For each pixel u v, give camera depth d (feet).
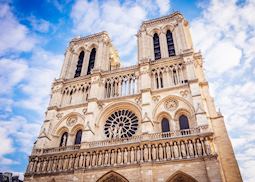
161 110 167.22
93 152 155.43
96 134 173.58
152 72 192.54
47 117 192.44
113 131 174.29
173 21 227.81
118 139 159.02
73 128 184.24
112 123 179.32
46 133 181.16
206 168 124.88
